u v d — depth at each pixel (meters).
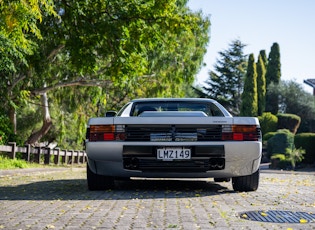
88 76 26.00
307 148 31.12
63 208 6.63
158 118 8.34
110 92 29.70
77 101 28.80
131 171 8.44
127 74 19.06
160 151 8.30
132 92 31.28
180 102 9.56
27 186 10.12
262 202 7.46
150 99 9.69
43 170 17.78
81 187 9.81
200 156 8.32
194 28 19.19
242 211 6.45
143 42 18.78
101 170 8.54
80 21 18.27
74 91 28.58
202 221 5.62
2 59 16.62
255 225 5.39
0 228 5.18
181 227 5.25
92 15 18.28
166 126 8.34
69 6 17.97
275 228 5.24
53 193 8.52
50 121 29.33
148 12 18.12
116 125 8.38
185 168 8.36
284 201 7.68
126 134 8.37
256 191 9.11
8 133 21.44
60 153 27.42
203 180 11.73
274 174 17.80
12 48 16.33
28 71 22.98
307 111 63.44
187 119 8.34
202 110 9.41
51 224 5.42
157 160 8.30
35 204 7.04
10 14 12.23
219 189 9.43
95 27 18.02
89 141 8.42
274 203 7.36
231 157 8.36
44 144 34.12
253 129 8.45
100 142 8.34
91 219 5.74
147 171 8.41
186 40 29.61
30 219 5.73
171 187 9.74
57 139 35.19
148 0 18.30
